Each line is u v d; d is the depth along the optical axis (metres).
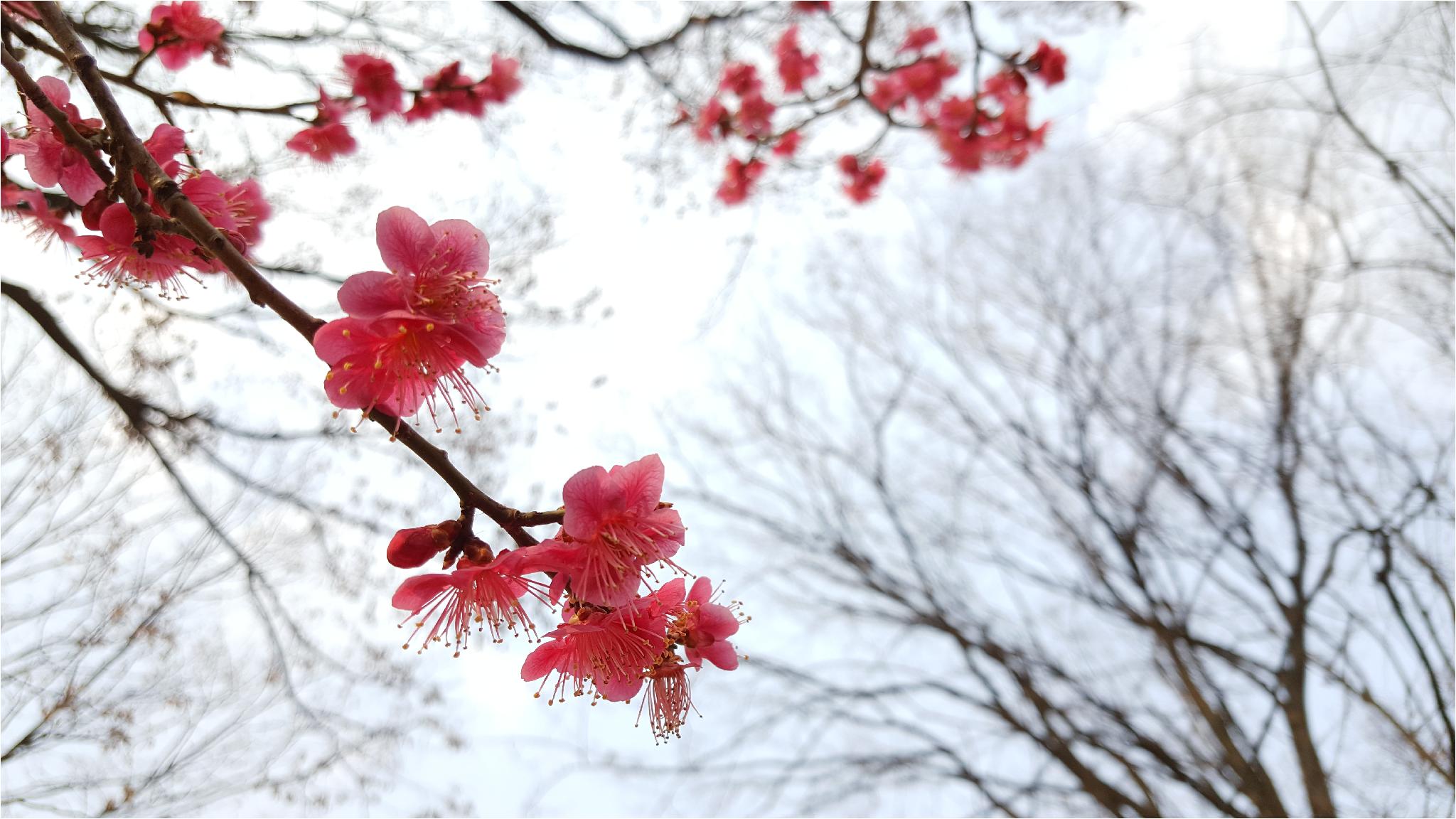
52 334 3.94
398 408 1.56
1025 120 5.28
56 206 2.65
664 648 1.72
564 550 1.57
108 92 1.64
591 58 4.77
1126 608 7.42
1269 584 7.07
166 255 1.96
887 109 5.52
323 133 3.57
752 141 5.52
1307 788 6.36
